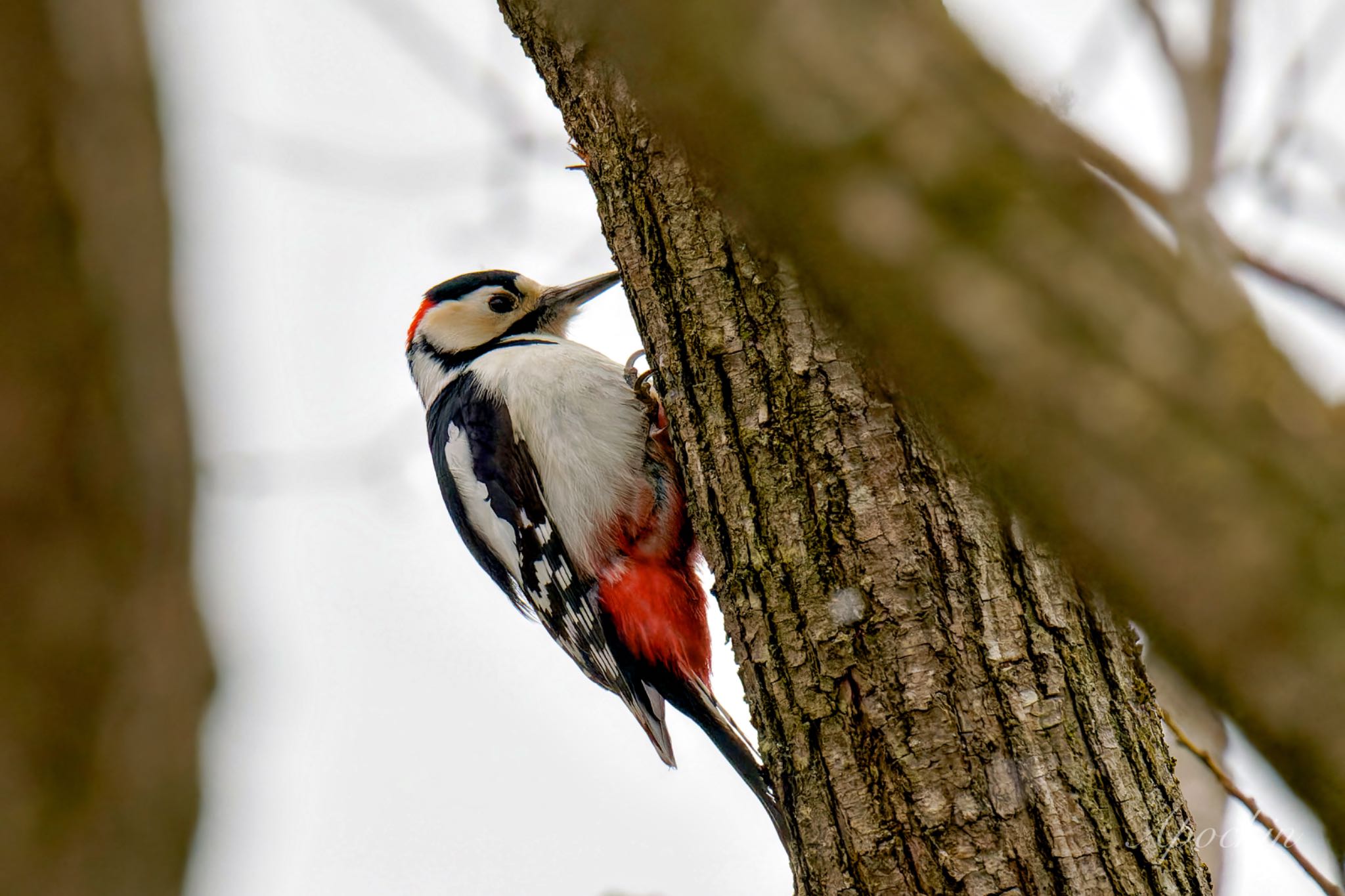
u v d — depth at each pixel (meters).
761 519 7.81
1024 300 3.16
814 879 7.37
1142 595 3.19
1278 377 3.16
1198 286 3.20
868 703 7.32
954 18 3.34
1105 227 3.20
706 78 3.23
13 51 4.17
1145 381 3.13
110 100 4.33
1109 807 7.00
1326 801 3.07
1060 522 3.25
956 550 7.39
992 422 3.25
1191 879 7.04
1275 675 3.08
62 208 4.20
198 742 4.34
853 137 3.19
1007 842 6.95
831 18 3.20
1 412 4.07
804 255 3.39
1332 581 3.04
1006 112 3.23
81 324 4.20
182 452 4.39
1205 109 6.66
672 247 8.28
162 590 4.29
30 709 4.02
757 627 7.73
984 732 7.12
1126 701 7.27
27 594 4.05
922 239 3.18
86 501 4.15
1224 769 8.37
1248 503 3.08
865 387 7.72
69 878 4.04
